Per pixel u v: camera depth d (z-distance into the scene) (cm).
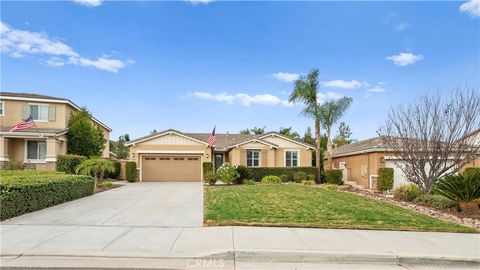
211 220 915
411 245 709
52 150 2295
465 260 633
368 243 713
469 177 1210
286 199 1341
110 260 595
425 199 1329
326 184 2325
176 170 2664
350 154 2702
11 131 2172
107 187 1955
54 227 835
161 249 650
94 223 888
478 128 1412
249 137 3275
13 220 920
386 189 1933
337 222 915
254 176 2656
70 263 576
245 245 673
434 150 1434
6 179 1100
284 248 655
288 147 2864
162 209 1123
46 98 2522
